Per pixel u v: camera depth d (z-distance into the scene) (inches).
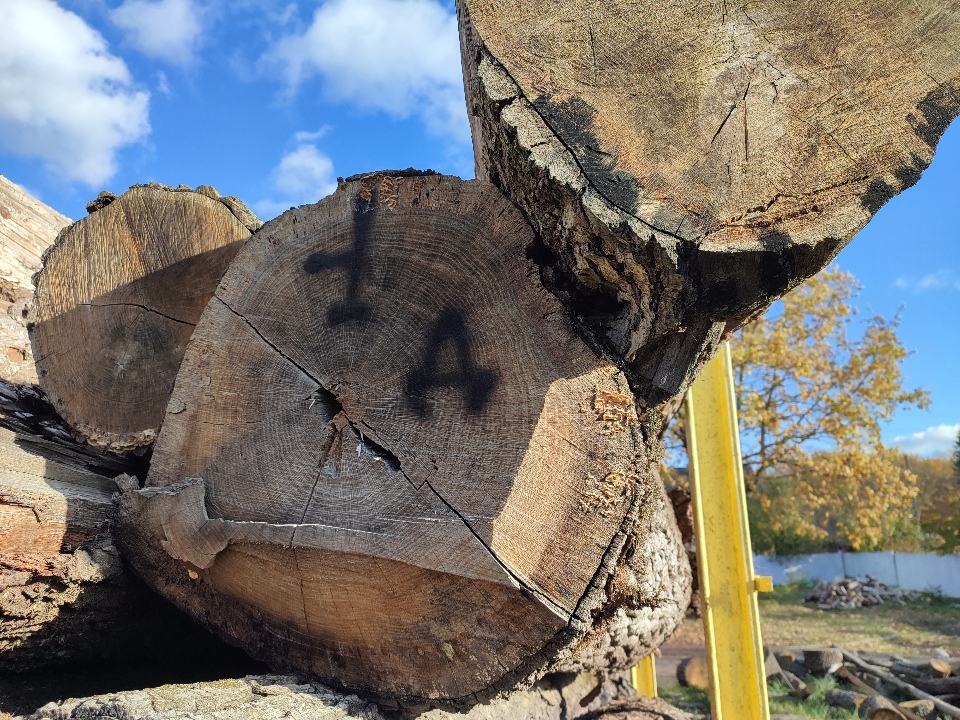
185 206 101.7
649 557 107.2
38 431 103.6
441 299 74.6
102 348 101.8
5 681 89.8
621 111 58.8
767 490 771.4
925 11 58.2
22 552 83.0
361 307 77.5
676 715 141.3
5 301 133.6
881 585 574.9
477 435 71.2
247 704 68.8
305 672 83.1
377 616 75.3
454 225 74.3
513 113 59.2
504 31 60.5
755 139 57.0
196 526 79.8
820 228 55.8
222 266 100.7
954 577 597.6
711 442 145.5
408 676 76.8
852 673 257.3
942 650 305.9
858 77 57.6
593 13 60.0
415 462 72.7
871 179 56.1
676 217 56.5
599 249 64.4
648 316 67.3
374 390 75.6
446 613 72.1
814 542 762.8
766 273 58.4
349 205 79.0
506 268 72.3
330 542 73.7
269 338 81.0
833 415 587.8
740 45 58.9
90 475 97.7
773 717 205.5
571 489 68.6
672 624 141.6
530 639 68.9
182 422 84.2
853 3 58.6
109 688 95.5
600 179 57.7
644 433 73.9
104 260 103.0
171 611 101.7
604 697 142.6
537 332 71.0
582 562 67.9
